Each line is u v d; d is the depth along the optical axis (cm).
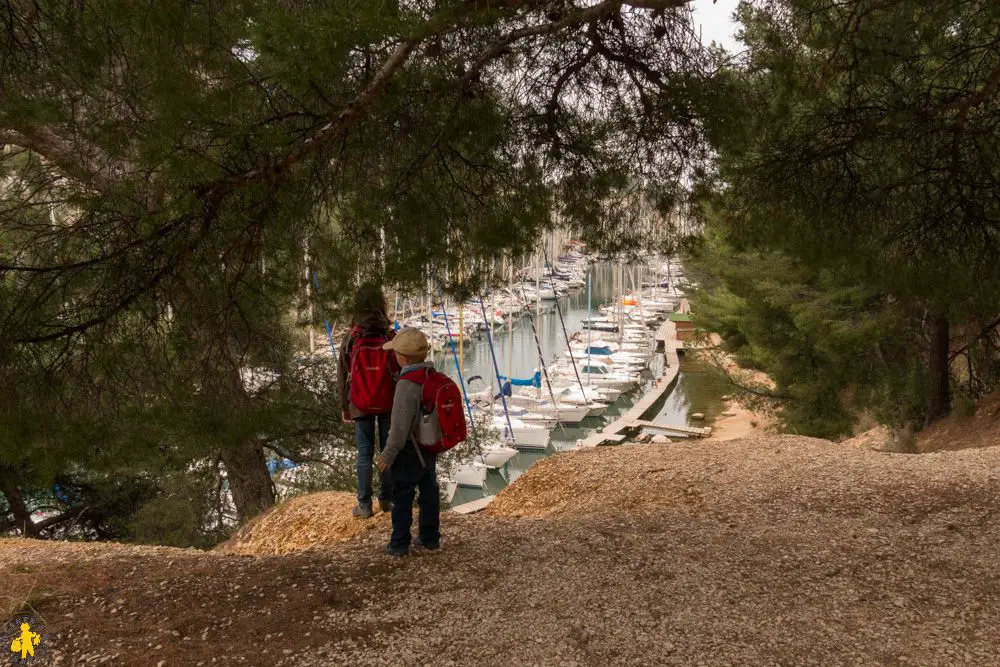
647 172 683
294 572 496
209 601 442
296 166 538
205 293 508
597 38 600
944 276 724
